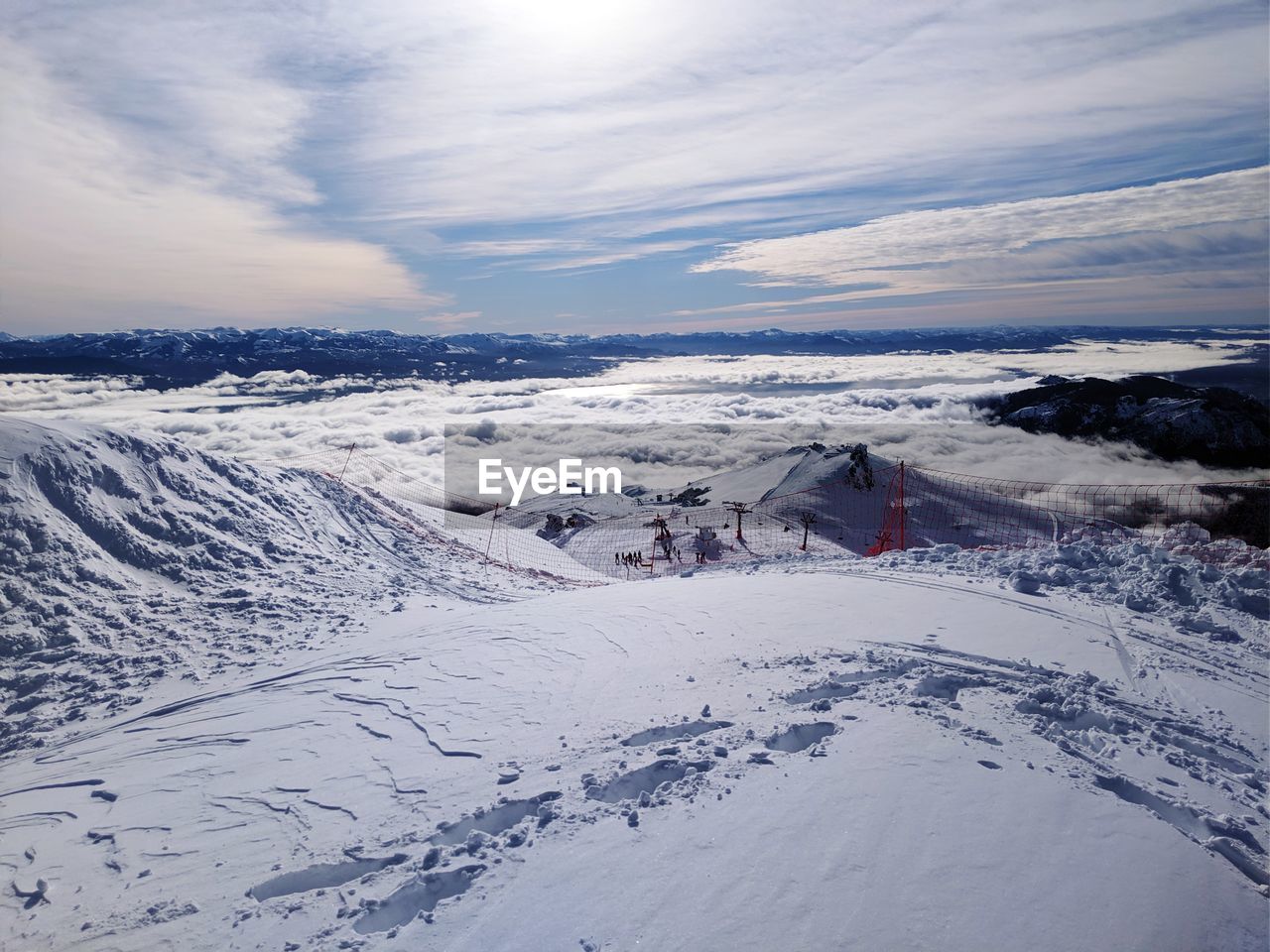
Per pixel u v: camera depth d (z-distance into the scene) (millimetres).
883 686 6598
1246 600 8594
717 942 3514
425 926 3783
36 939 4254
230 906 4328
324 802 5578
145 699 9258
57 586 11430
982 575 10883
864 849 4133
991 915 3613
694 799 4801
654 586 12375
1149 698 6316
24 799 6586
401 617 12000
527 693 7469
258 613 11992
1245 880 3998
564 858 4281
